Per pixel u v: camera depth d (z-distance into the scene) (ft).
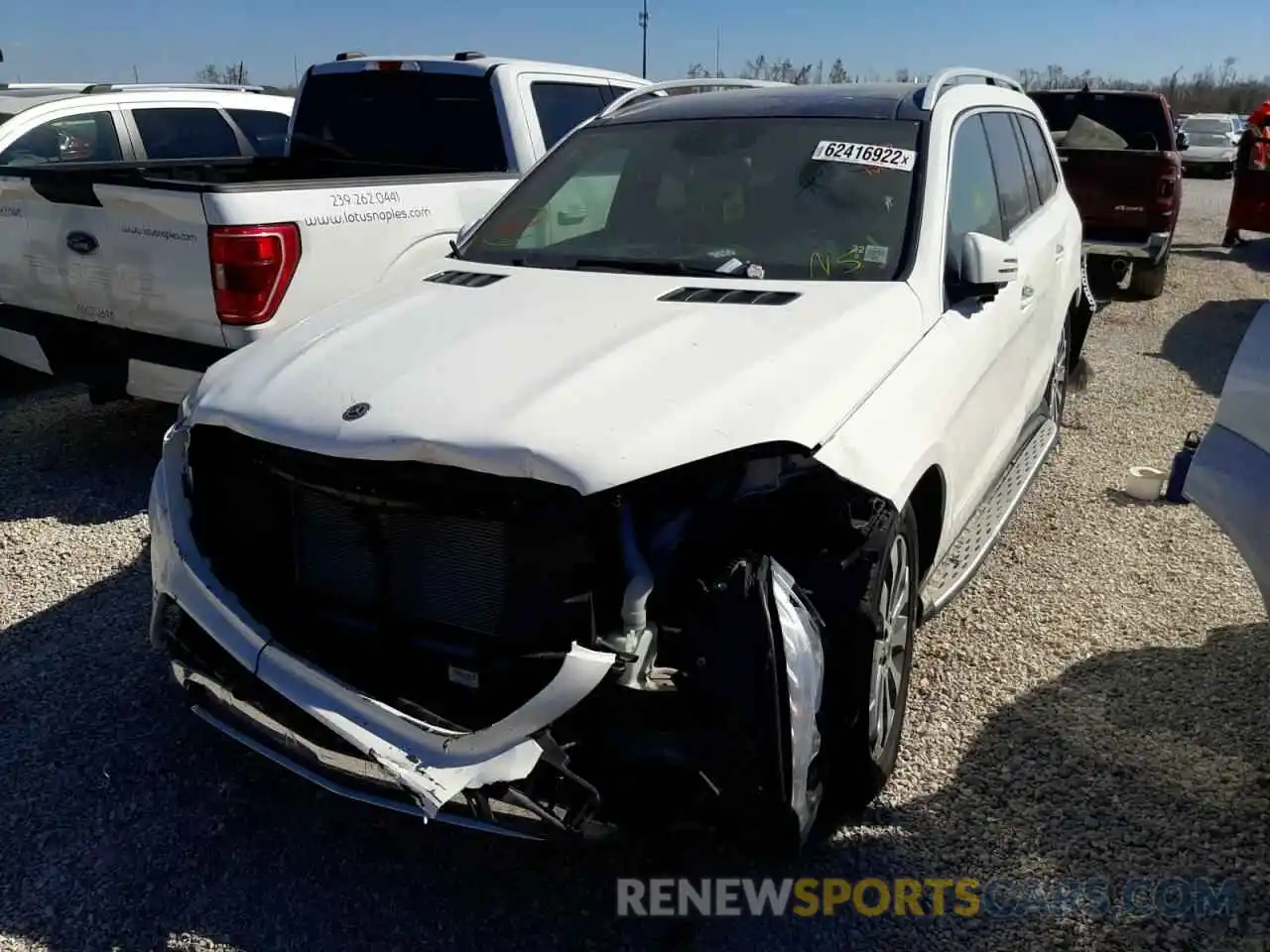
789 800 8.45
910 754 11.20
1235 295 37.09
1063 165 34.91
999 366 13.67
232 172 23.25
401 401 9.21
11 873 9.72
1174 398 23.90
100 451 20.15
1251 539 9.36
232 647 9.36
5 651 13.25
